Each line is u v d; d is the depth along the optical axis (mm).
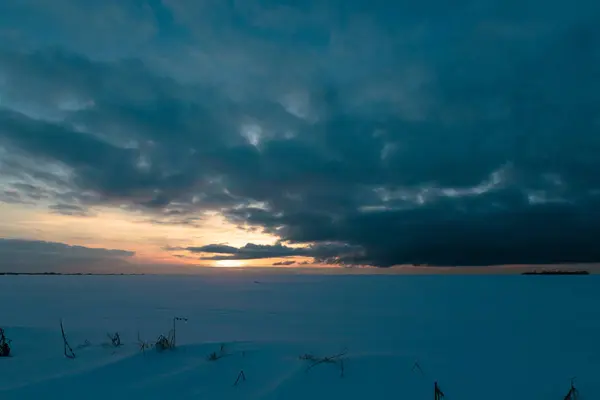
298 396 3105
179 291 15805
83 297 13156
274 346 4430
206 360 3967
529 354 4359
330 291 16125
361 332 6258
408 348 4664
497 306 10359
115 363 3789
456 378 3445
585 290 15750
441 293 15031
